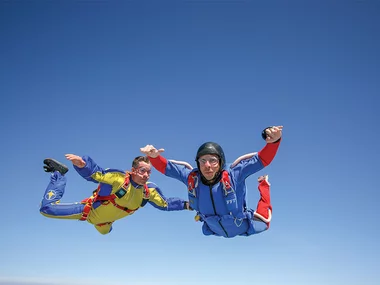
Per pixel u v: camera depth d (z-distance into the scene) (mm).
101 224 3393
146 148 2803
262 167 2777
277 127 2592
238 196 2822
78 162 2998
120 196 3174
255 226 2967
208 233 3102
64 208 3264
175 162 3008
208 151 2719
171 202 3479
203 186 2797
